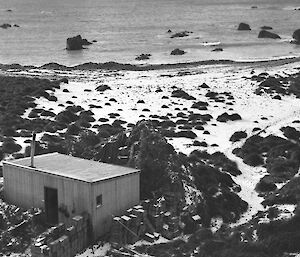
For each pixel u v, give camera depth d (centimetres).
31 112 4994
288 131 4597
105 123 4731
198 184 3112
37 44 12450
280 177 3559
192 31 14600
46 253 2316
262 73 7350
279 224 2597
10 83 6356
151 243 2569
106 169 2766
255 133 4672
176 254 2464
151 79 7188
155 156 3027
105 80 7088
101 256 2431
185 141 4288
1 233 2552
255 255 2398
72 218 2494
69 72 7981
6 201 2856
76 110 5200
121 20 18725
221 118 5100
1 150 3706
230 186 3331
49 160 2931
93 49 11400
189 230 2712
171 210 2759
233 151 4156
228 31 14475
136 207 2688
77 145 3591
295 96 6181
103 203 2575
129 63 9331
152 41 12588
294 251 2419
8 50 11488
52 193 2659
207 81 6944
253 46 11388
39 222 2642
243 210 3038
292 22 16975
